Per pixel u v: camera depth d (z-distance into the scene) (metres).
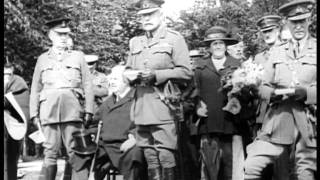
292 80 7.09
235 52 9.98
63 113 8.66
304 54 7.12
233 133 8.47
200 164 8.69
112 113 8.52
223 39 8.76
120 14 27.28
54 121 8.65
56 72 8.77
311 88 6.96
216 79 8.52
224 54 8.77
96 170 8.60
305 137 7.07
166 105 7.86
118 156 8.31
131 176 8.18
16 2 18.77
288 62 7.15
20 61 18.86
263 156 7.17
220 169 8.58
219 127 8.45
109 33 26.88
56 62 8.84
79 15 24.77
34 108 8.86
